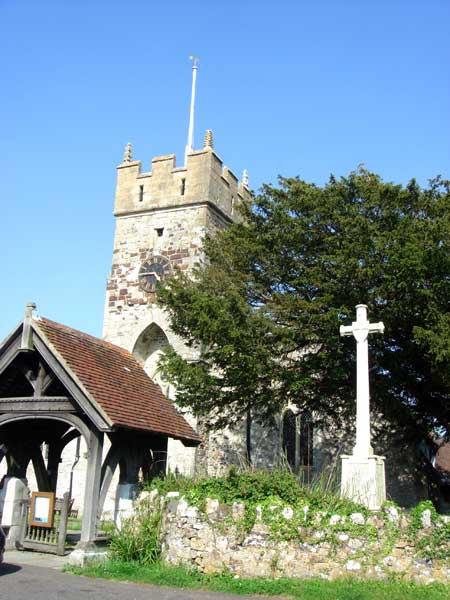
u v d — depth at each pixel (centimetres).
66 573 1051
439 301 1733
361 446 1247
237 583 962
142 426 1266
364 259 1806
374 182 2038
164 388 2814
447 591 909
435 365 1702
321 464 2653
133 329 2938
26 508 1334
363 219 1834
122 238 3108
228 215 3138
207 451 2639
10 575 1009
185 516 1090
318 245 2034
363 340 1341
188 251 2933
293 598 877
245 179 3409
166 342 2922
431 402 2031
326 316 1762
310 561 993
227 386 1995
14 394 1441
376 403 1953
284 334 1866
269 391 2023
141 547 1116
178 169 3062
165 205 3034
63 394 1428
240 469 1388
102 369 1373
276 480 1115
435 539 967
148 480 1341
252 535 1028
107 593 895
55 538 1284
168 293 2097
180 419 1530
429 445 2419
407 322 1845
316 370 1911
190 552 1066
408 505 2397
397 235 1823
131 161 3234
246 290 2112
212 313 1888
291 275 2058
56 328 1356
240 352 1836
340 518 1011
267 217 2175
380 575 966
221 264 2273
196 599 868
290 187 2148
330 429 2606
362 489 1170
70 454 2806
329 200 1986
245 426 2773
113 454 1257
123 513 1259
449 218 1906
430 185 2125
